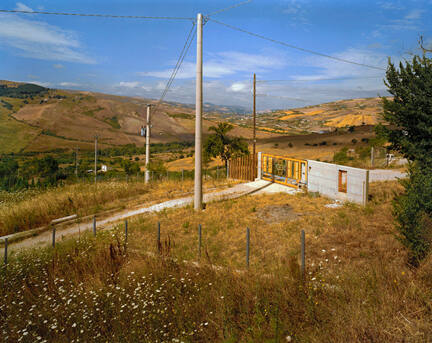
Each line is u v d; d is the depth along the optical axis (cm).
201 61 1478
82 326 522
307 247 883
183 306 554
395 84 1080
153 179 2864
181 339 462
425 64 1010
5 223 1741
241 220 1274
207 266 730
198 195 1530
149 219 1502
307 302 495
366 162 2494
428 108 1002
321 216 1193
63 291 636
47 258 986
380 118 1138
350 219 1087
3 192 2491
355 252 785
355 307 448
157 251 925
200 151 1516
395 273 542
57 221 1761
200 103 1499
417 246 613
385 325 399
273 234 1053
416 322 392
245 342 444
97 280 727
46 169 7650
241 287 583
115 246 1038
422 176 668
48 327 537
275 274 639
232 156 3503
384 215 1070
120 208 1959
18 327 559
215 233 1145
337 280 567
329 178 1496
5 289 770
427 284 488
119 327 504
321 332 420
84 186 2570
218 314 505
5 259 1002
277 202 1534
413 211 631
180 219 1409
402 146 1098
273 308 496
